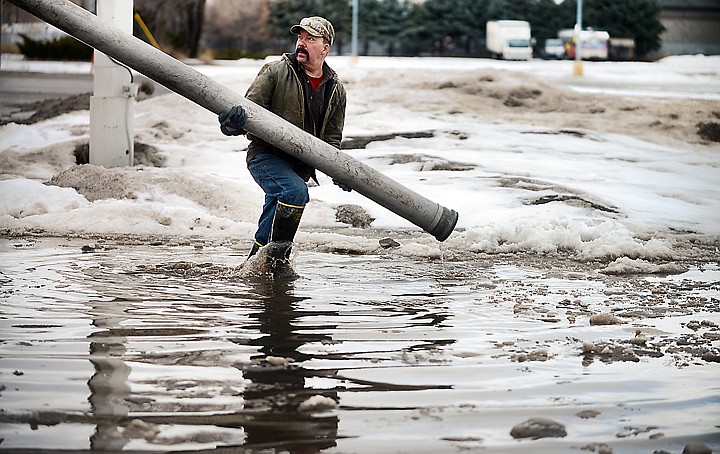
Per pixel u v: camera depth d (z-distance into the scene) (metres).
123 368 8.59
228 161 24.78
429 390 8.18
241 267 13.64
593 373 8.82
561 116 36.94
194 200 19.33
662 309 11.89
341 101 13.53
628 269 14.80
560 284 13.56
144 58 12.01
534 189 21.91
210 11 117.12
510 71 43.50
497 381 8.50
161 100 32.84
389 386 8.27
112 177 19.81
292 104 13.14
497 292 12.78
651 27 121.69
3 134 26.92
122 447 6.70
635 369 8.99
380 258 15.54
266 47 117.00
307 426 7.22
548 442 7.02
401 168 24.72
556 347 9.80
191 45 91.25
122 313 10.77
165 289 12.24
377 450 6.77
